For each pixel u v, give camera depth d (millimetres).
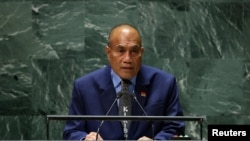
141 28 15102
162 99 9672
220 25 15273
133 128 9227
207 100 15266
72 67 15070
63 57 15070
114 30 9383
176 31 15156
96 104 9578
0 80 15102
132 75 9195
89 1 15062
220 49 15273
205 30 15219
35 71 15086
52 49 15086
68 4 15062
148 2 15102
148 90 9727
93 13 15047
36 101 15125
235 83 15344
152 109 9516
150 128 9320
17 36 15086
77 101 9742
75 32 15070
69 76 15070
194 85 15219
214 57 15266
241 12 15312
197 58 15211
